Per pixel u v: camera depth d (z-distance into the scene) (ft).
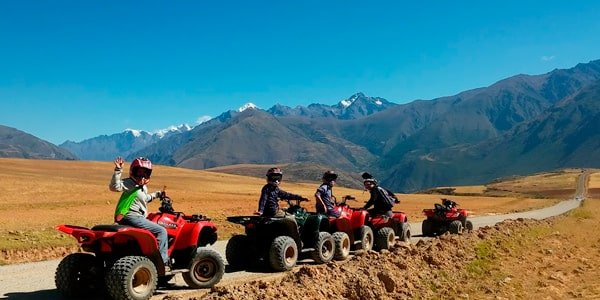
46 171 323.16
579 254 62.23
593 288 43.04
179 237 31.40
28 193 151.74
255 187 297.33
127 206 28.40
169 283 33.81
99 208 108.99
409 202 206.28
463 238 54.19
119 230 27.04
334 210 45.52
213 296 27.58
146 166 28.78
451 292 37.86
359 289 33.32
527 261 52.60
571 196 386.11
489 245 55.01
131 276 26.68
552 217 112.98
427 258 43.52
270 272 38.42
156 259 28.86
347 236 44.57
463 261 46.50
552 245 65.16
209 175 451.53
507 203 241.35
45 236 56.18
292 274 33.78
